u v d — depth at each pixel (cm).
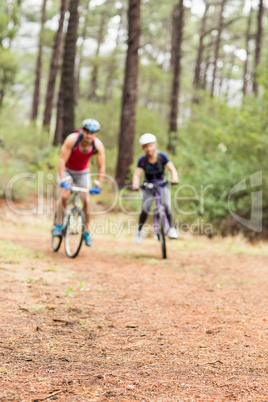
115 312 400
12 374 250
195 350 305
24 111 4381
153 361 283
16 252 656
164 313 403
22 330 332
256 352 301
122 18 3794
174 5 3009
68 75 1517
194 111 1867
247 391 235
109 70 3019
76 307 406
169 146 1727
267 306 433
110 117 2019
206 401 222
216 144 1217
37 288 463
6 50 2216
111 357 289
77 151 641
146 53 4194
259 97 1187
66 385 239
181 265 675
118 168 1423
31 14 3189
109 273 587
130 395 229
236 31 3681
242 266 679
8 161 1527
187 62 5228
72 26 1515
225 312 409
